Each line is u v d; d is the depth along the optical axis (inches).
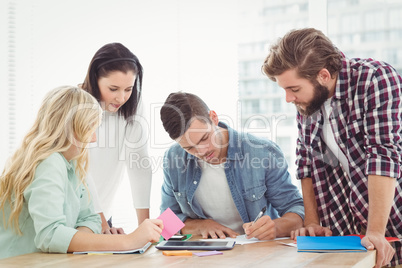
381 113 56.2
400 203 61.1
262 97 109.3
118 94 72.3
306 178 68.2
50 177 55.0
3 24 108.4
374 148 56.9
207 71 113.4
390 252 53.3
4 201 57.4
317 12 102.7
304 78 56.9
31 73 110.2
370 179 56.9
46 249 52.9
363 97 57.9
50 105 59.3
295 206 70.7
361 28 101.0
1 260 48.8
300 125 67.4
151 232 53.2
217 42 112.9
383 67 57.6
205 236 64.7
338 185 67.4
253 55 110.3
